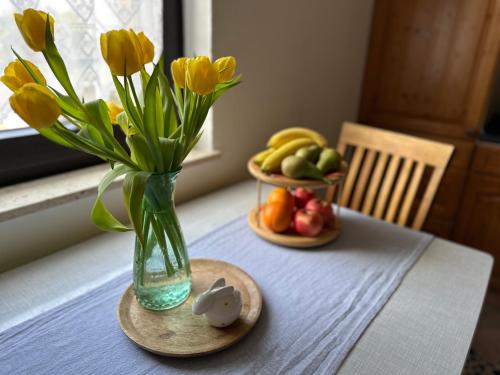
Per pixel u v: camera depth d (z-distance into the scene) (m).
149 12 0.97
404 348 0.57
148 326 0.58
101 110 0.49
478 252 0.85
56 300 0.65
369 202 1.10
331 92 1.68
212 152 1.13
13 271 0.73
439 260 0.82
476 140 1.64
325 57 1.55
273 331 0.59
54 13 0.78
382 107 1.84
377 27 1.73
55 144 0.90
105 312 0.61
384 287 0.71
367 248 0.84
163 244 0.57
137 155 0.51
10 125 0.82
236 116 1.19
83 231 0.86
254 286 0.68
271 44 1.24
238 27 1.10
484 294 0.71
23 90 0.39
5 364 0.52
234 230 0.89
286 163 0.80
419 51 1.66
